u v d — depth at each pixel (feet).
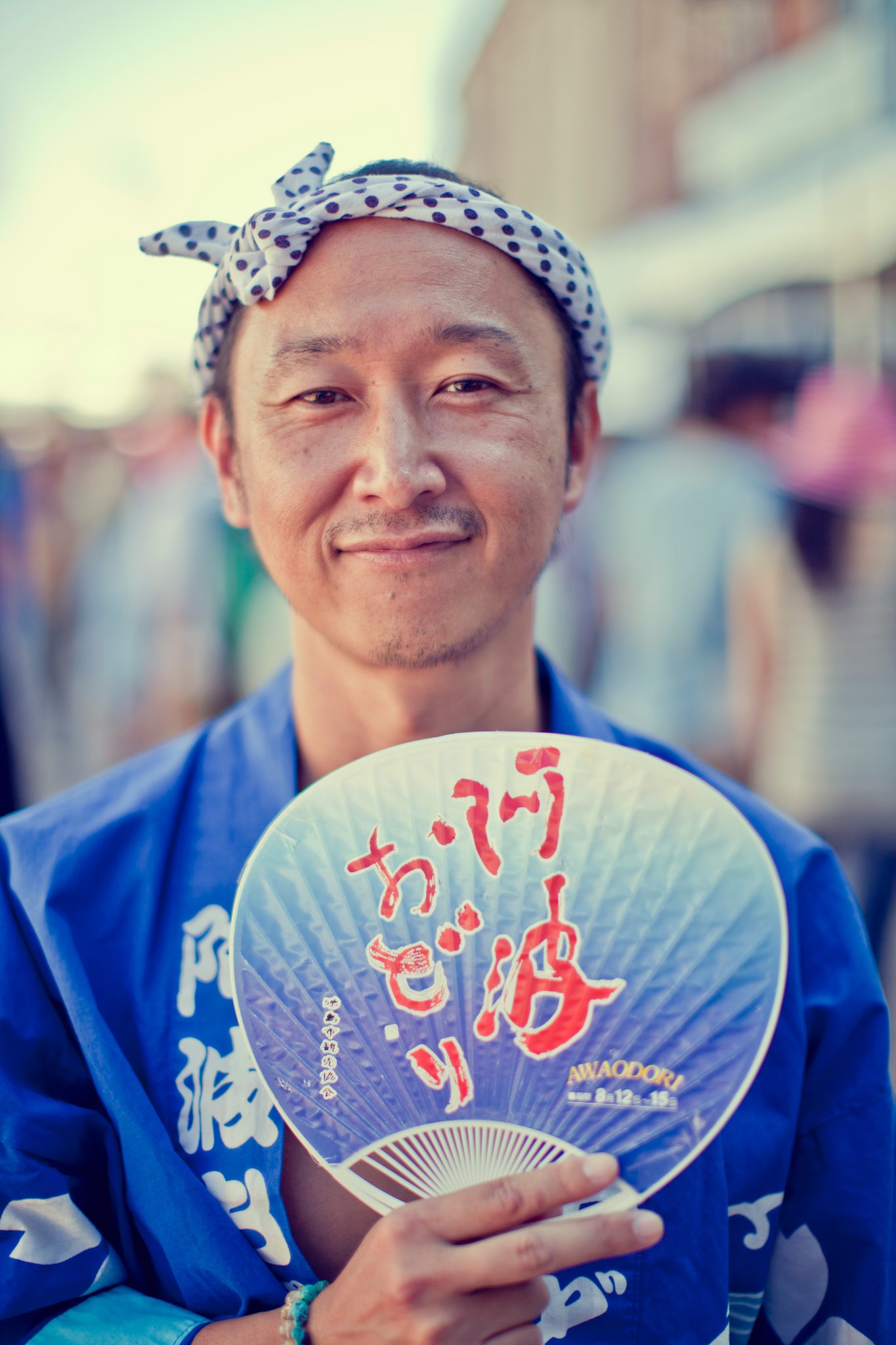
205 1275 2.94
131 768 3.86
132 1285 3.16
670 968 2.78
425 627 3.09
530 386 3.19
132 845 3.48
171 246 3.51
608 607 11.39
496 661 3.39
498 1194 2.46
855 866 9.86
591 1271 3.00
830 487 10.02
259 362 3.18
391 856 2.92
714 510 10.37
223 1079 3.11
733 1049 2.69
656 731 10.73
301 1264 2.94
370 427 3.06
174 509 13.52
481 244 3.16
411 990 2.82
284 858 2.96
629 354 12.64
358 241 3.09
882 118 11.23
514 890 2.87
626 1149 2.66
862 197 11.09
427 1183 2.71
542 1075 2.73
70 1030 3.24
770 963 2.73
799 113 12.20
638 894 2.84
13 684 12.72
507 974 2.81
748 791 3.98
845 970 3.45
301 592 3.21
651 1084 2.69
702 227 12.85
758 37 13.52
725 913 2.80
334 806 2.99
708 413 10.81
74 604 14.30
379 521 3.02
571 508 3.89
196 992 3.25
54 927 3.23
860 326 11.07
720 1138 3.18
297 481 3.09
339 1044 2.79
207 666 13.56
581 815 2.91
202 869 3.45
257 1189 2.99
